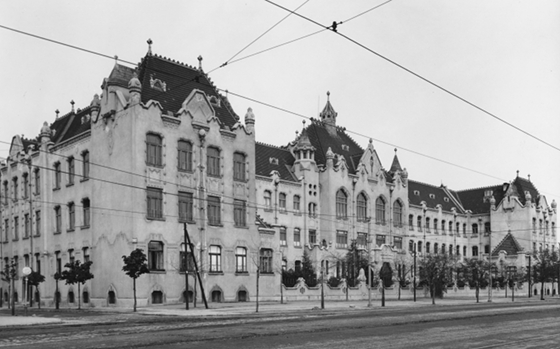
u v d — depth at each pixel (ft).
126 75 188.75
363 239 277.23
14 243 228.43
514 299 264.52
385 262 269.85
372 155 290.15
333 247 260.21
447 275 278.05
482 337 69.87
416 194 349.82
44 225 206.90
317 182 266.16
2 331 82.23
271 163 257.55
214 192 195.00
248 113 211.20
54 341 66.08
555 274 324.19
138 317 116.98
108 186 180.96
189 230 185.88
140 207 173.58
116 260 174.50
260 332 74.79
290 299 207.21
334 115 300.81
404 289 256.11
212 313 130.00
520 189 375.04
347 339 66.18
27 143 235.61
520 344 62.64
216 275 190.90
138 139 175.11
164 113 185.37
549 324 91.50
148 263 174.70
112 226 177.78
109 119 183.73
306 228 256.32
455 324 90.17
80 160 195.42
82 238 190.29
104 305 177.68
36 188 215.72
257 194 238.68
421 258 281.33
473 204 384.27
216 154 198.70
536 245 361.51
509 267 334.24
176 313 131.54
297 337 68.59
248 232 203.82
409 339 66.64
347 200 272.92
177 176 184.65
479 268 298.76
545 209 379.55
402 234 302.04
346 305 178.19
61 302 198.29
